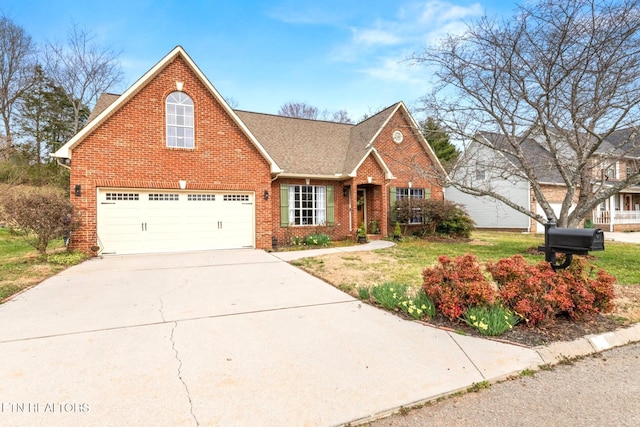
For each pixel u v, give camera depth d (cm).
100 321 461
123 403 276
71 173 998
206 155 1148
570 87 955
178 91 1120
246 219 1219
